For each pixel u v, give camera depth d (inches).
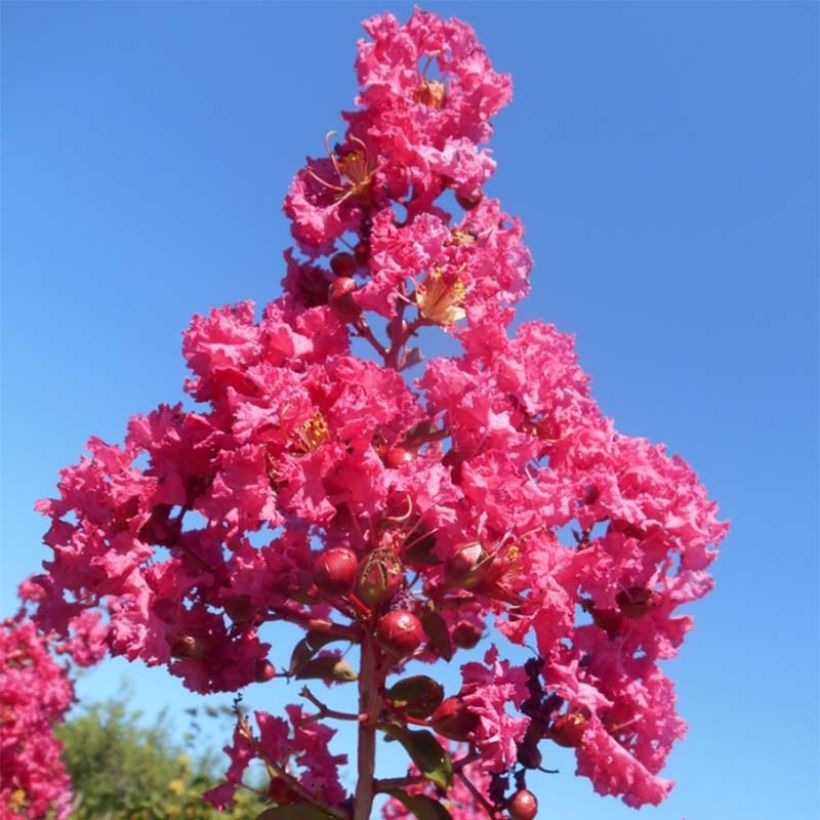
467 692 10.0
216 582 10.9
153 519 10.9
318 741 11.5
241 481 9.8
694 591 11.3
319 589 9.8
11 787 30.0
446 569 10.1
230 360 10.6
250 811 35.8
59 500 11.0
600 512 10.9
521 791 10.5
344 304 11.2
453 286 11.3
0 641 30.5
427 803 10.6
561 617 10.0
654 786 10.4
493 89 12.6
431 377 10.6
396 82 12.2
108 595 10.5
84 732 66.3
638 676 11.2
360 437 9.8
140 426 11.0
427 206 11.9
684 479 11.6
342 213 12.0
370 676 10.6
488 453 10.2
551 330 11.5
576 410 11.2
